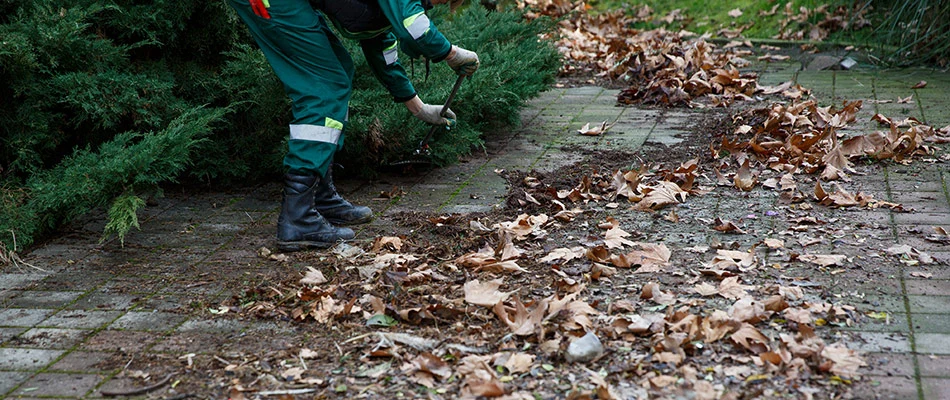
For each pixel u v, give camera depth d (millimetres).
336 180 5273
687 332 3094
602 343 3080
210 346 3205
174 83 5012
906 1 7535
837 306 3279
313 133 4082
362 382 2914
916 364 2865
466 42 6242
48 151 4828
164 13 5035
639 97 7156
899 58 7891
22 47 4414
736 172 5090
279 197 5039
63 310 3555
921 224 4137
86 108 4527
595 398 2738
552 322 3227
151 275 3912
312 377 2955
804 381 2783
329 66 4082
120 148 4332
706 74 7414
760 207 4484
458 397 2795
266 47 4082
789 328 3125
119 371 3041
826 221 4230
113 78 4680
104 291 3744
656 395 2734
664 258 3809
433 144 5234
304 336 3266
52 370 3057
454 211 4652
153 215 4750
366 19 4047
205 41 5258
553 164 5438
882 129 5797
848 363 2852
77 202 4199
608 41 9297
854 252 3838
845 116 6020
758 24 9430
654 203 4500
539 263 3854
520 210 4621
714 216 4383
